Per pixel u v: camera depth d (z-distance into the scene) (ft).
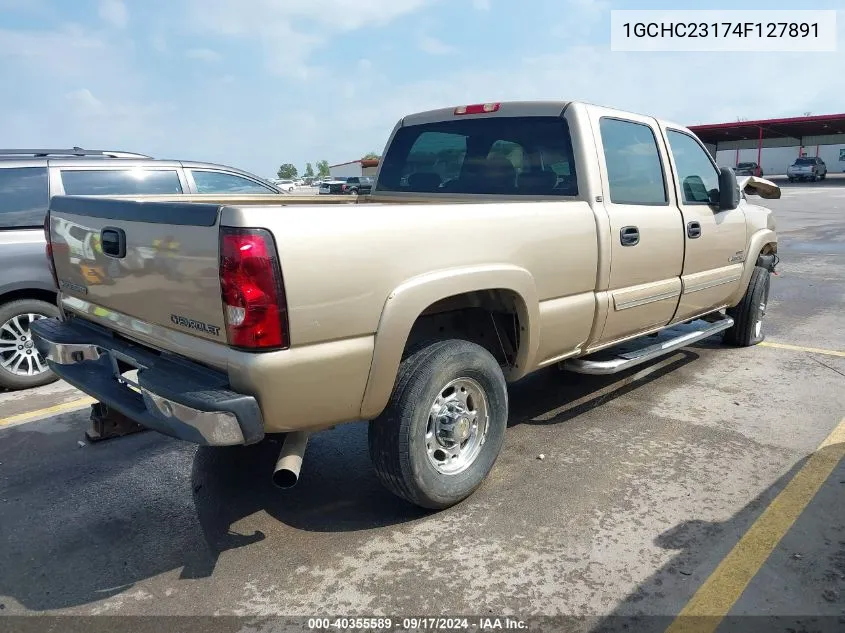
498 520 10.98
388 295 9.57
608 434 14.34
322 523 11.07
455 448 11.31
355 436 14.67
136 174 20.68
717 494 11.66
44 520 11.38
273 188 23.97
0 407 17.17
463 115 15.35
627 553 9.96
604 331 13.87
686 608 8.73
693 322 21.31
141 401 10.09
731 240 18.04
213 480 12.70
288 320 8.60
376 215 9.43
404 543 10.39
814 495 11.54
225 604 9.06
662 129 15.71
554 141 13.62
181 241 9.14
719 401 16.22
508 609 8.80
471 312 12.59
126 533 10.92
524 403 16.29
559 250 12.25
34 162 19.13
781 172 192.75
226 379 9.07
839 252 42.55
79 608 9.05
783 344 21.43
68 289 12.41
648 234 14.43
